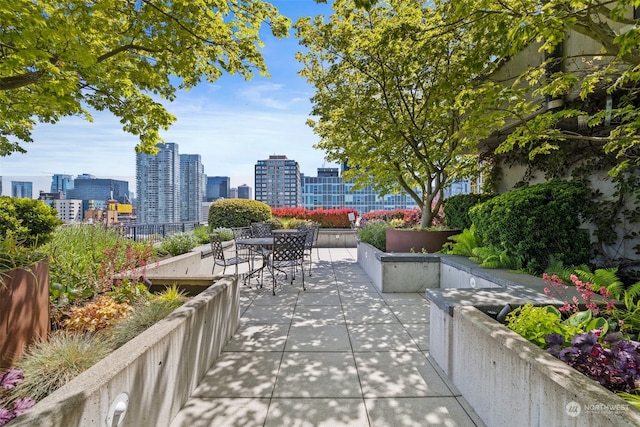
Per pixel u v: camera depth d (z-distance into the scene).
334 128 7.00
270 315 4.10
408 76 5.84
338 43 6.15
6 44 3.54
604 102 4.20
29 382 1.69
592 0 2.39
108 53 5.02
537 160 6.11
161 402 1.90
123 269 3.67
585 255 3.91
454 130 6.38
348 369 2.69
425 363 2.79
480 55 3.11
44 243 4.88
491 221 4.48
